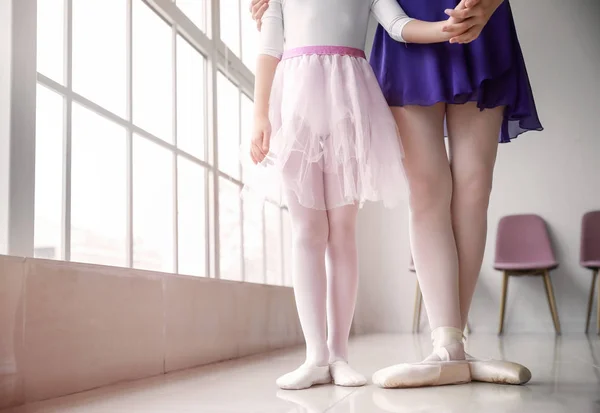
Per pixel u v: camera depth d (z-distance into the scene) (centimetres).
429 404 117
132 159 229
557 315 456
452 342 148
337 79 156
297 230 157
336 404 121
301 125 152
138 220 232
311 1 163
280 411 116
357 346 320
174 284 208
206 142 290
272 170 162
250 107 347
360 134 151
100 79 212
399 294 511
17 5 155
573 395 126
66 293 150
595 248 457
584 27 496
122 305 175
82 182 198
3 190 149
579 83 491
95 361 161
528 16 504
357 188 155
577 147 486
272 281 362
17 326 133
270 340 304
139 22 240
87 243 200
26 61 157
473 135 159
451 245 153
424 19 161
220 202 301
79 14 200
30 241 156
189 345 215
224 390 152
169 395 145
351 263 161
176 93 268
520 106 160
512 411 107
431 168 154
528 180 490
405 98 155
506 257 479
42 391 140
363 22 166
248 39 355
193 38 280
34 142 159
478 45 155
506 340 362
